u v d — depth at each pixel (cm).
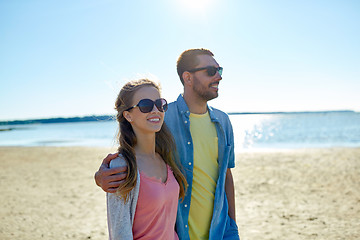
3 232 525
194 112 234
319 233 472
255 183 839
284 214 572
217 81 228
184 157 219
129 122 185
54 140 3800
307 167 1065
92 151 1941
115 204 154
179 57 238
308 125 6131
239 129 4825
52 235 508
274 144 2330
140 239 164
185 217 211
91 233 514
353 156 1312
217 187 225
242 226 517
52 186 896
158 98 180
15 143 3425
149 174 172
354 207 596
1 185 930
